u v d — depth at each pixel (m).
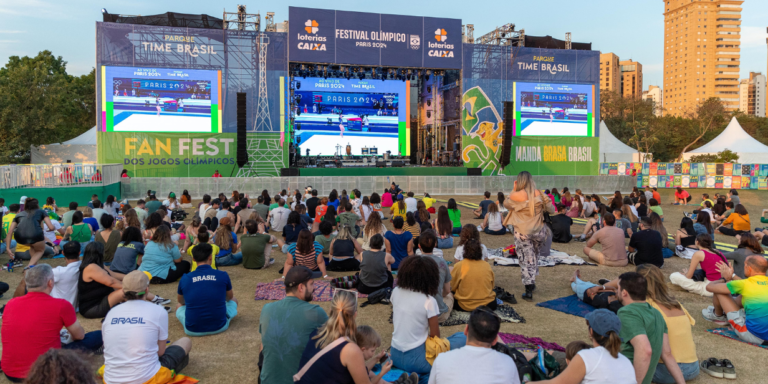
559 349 4.84
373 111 31.41
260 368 3.83
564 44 33.53
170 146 27.14
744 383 4.28
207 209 13.04
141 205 11.74
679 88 196.50
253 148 28.20
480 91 31.45
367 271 6.84
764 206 22.20
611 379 3.11
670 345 4.20
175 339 5.29
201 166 27.66
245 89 28.02
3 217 9.64
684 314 4.29
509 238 12.30
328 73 30.55
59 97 36.31
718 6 186.38
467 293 5.89
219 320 5.45
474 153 31.56
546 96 32.72
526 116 32.41
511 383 2.96
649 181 34.66
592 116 33.53
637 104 71.44
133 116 26.53
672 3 197.62
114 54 26.11
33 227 8.41
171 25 26.92
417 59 30.08
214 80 27.59
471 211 18.50
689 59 191.25
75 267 5.65
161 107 26.91
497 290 6.81
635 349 3.54
